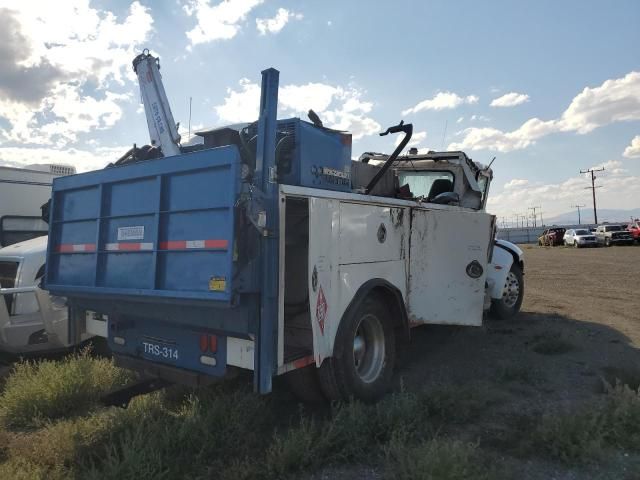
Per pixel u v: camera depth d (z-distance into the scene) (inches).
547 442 144.3
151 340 174.7
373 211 184.4
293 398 188.2
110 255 167.0
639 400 158.2
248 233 139.4
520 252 345.4
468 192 290.2
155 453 135.6
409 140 208.1
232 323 144.9
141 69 232.4
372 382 185.6
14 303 233.1
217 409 158.4
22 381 194.4
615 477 129.6
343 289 168.4
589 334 291.4
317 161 176.6
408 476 124.0
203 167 140.9
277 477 131.8
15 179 341.4
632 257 972.6
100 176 170.7
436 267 218.2
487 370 223.6
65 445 148.5
